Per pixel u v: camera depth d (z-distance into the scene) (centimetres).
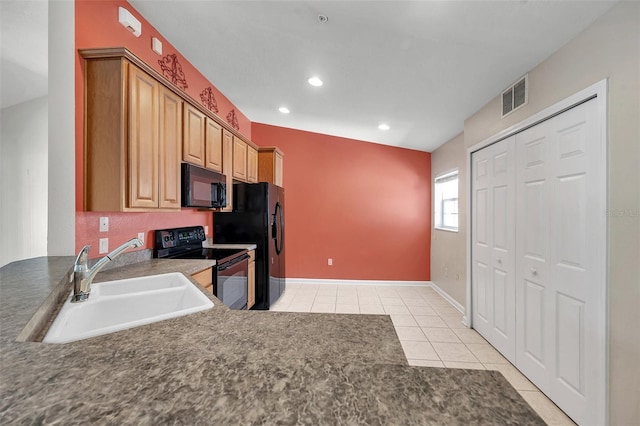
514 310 221
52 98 155
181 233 254
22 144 289
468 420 45
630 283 130
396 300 386
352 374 57
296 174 465
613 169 138
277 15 182
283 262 396
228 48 239
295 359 65
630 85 130
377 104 300
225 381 54
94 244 169
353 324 90
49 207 157
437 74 220
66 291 120
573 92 162
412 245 461
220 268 225
